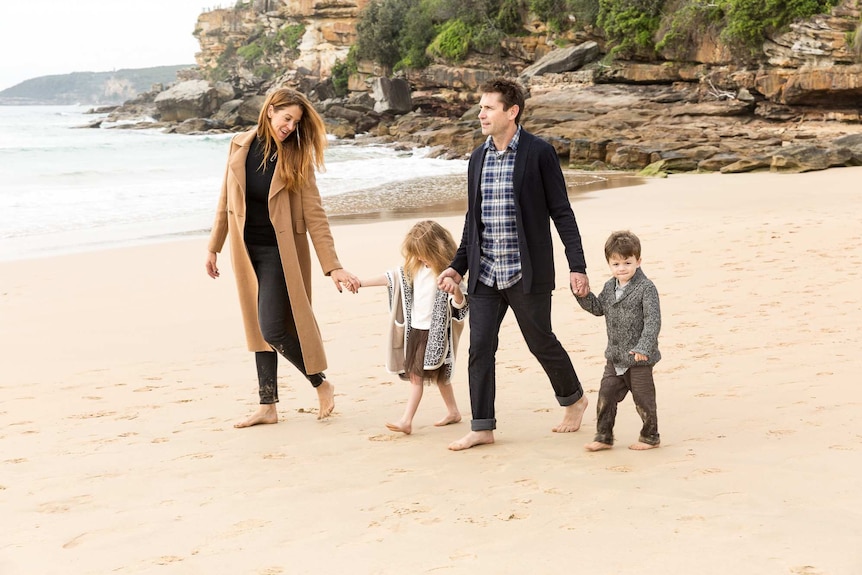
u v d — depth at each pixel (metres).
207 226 17.31
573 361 6.02
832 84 33.28
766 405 4.60
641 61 42.22
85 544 3.20
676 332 6.66
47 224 17.64
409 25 58.53
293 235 4.77
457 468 3.92
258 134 4.75
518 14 52.72
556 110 40.81
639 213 16.83
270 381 4.91
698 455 3.85
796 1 35.06
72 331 8.15
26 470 4.18
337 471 3.98
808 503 3.14
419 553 2.93
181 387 5.95
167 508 3.57
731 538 2.85
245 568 2.90
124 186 25.42
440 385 4.75
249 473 4.01
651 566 2.68
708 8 38.41
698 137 34.53
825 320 6.67
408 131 49.53
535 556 2.83
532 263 4.17
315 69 75.50
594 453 4.02
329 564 2.89
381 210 19.89
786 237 11.23
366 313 8.42
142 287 10.53
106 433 4.84
